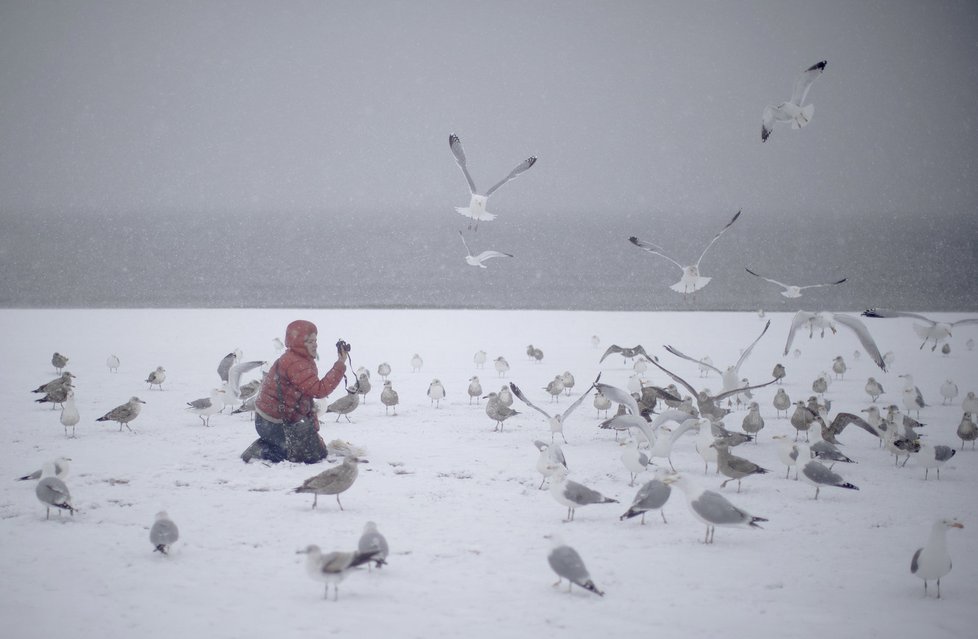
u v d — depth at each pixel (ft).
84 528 43.60
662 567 38.34
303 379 59.06
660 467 58.23
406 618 32.27
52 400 79.92
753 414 69.36
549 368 112.98
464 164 84.07
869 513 47.60
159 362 114.42
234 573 37.11
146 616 32.37
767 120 59.06
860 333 69.97
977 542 42.52
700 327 165.58
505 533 43.47
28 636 30.53
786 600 34.45
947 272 329.52
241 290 257.55
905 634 31.22
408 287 271.90
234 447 63.77
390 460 60.39
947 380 87.92
